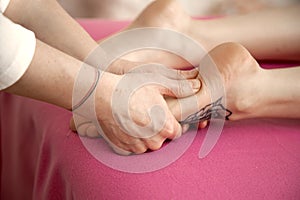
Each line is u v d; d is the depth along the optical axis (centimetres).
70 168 69
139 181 64
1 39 61
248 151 69
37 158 81
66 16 76
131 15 138
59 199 73
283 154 69
